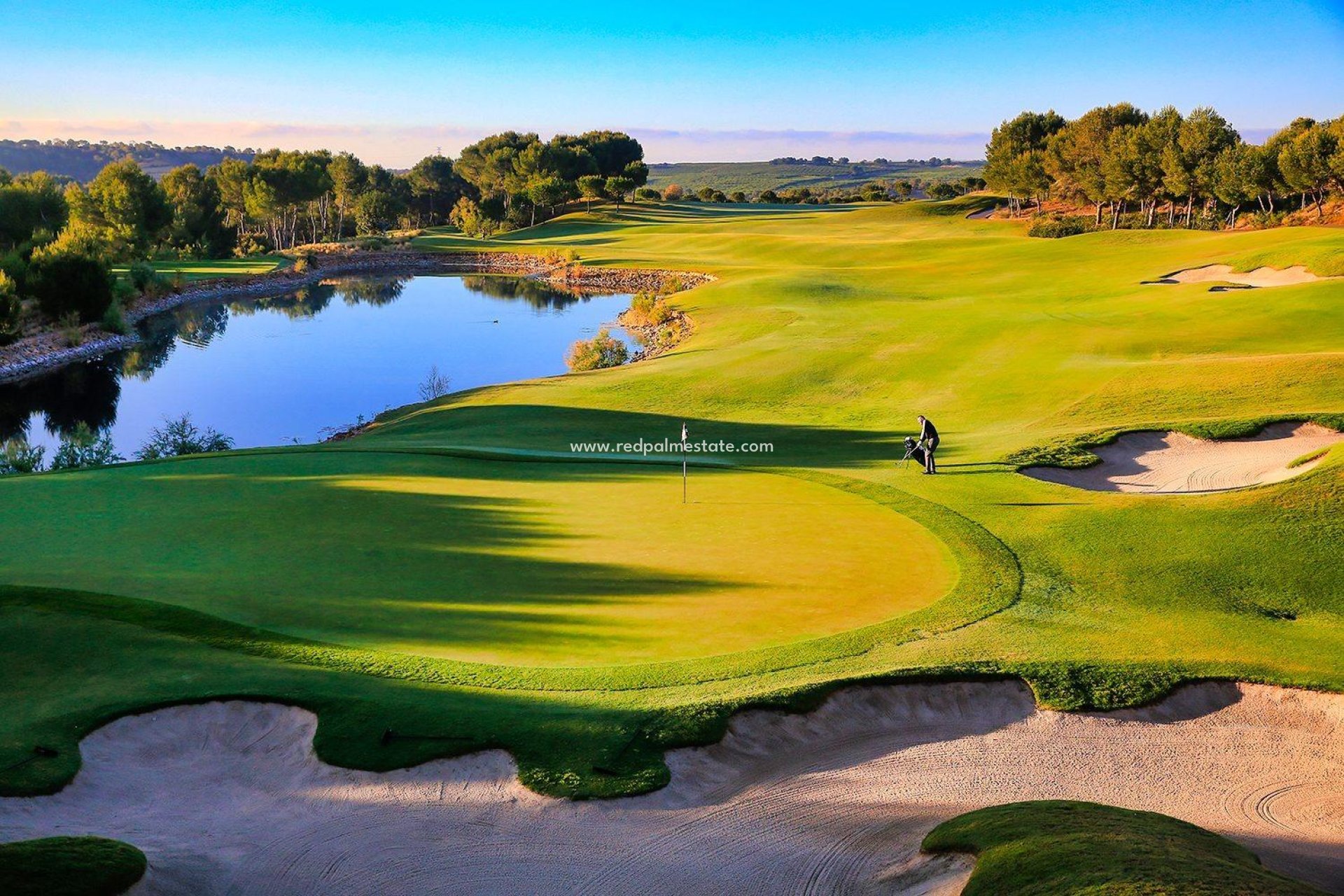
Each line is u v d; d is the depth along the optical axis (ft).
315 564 68.18
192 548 71.67
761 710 48.65
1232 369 123.13
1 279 224.53
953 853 36.50
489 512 83.25
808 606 62.23
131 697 48.26
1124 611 64.23
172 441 148.66
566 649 54.65
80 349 243.40
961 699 52.19
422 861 38.04
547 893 35.99
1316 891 30.48
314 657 52.54
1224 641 59.62
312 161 541.34
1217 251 234.79
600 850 38.78
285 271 403.95
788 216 558.56
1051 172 419.95
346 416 180.24
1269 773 47.32
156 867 36.63
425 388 198.39
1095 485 94.27
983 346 166.50
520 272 425.28
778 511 84.69
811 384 161.48
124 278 341.00
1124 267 239.30
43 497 86.48
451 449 111.75
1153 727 50.90
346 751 44.80
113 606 57.93
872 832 40.65
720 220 554.05
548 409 154.10
